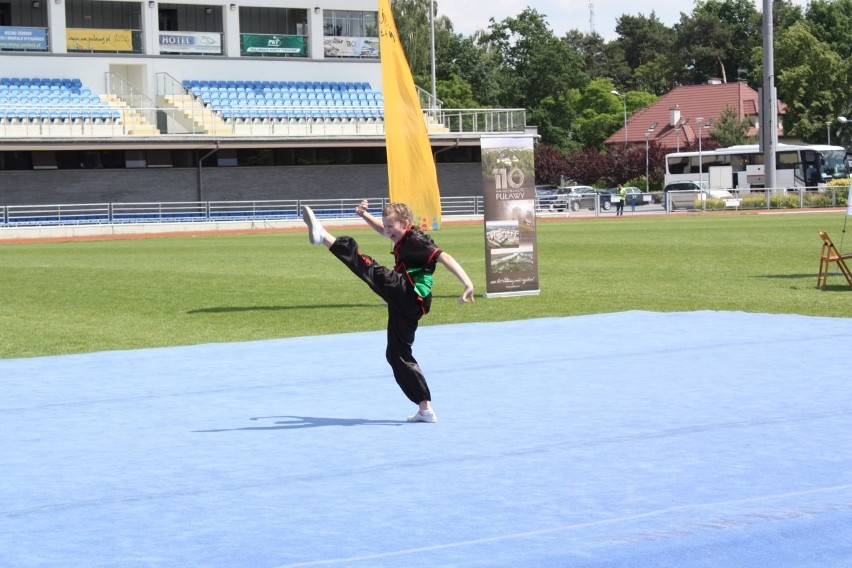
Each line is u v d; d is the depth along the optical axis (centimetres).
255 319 1956
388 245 4316
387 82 2086
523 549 624
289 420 1016
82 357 1458
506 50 13838
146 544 650
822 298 2091
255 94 6938
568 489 752
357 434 946
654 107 12194
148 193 6431
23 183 6103
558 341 1530
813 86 11300
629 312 1852
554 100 13075
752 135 11225
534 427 959
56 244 5050
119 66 6881
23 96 6262
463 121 7144
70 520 704
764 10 7200
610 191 9438
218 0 6981
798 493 729
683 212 7538
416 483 777
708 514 685
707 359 1328
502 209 2239
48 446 925
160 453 890
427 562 605
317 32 7269
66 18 6681
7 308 2195
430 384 1198
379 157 7094
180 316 2019
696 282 2469
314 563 608
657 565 594
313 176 6900
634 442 892
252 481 793
